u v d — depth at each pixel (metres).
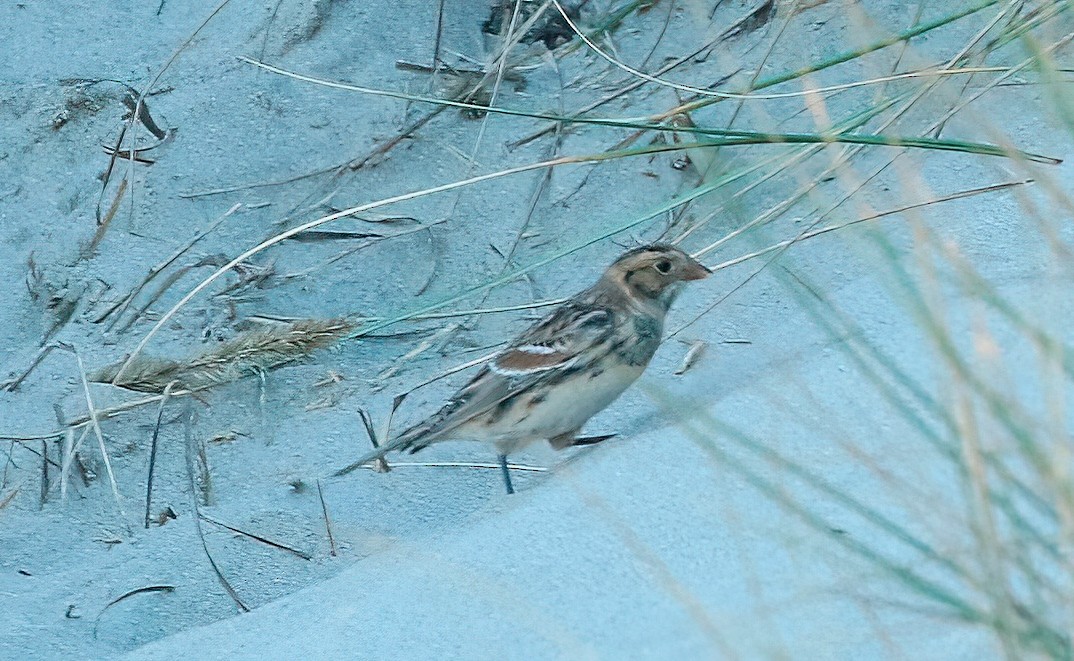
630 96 11.37
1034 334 4.85
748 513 5.88
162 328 10.81
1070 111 6.15
